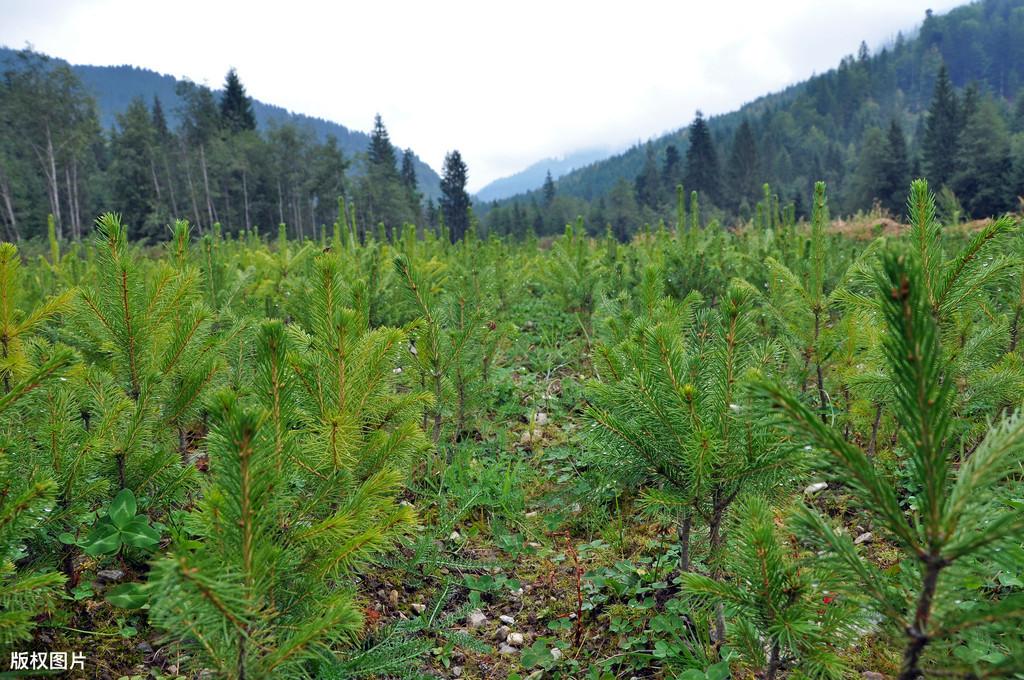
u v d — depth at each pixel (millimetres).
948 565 1230
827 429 1262
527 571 3215
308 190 66688
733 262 7059
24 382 1663
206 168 61750
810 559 1561
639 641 2598
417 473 3832
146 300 2834
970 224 8719
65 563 2445
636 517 3580
